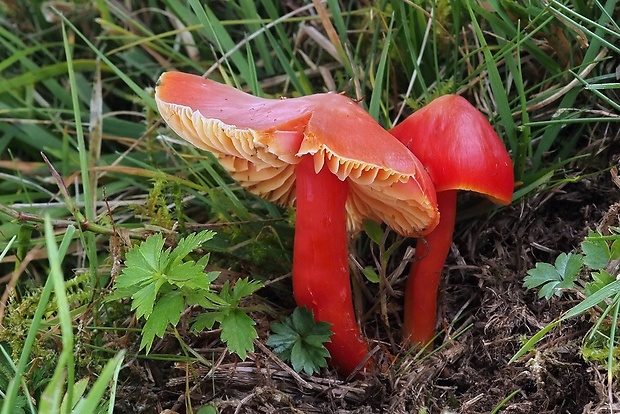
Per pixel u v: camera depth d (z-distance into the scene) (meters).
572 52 0.34
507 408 0.30
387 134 0.30
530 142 0.34
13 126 0.40
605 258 0.30
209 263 0.34
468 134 0.31
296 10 0.38
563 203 0.34
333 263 0.31
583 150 0.34
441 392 0.31
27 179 0.39
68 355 0.25
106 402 0.30
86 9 0.42
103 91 0.41
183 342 0.31
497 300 0.32
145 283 0.29
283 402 0.30
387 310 0.34
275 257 0.34
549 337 0.31
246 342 0.30
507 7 0.34
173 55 0.40
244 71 0.37
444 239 0.32
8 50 0.42
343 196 0.31
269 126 0.29
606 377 0.29
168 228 0.34
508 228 0.34
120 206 0.37
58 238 0.35
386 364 0.32
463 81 0.35
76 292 0.35
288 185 0.33
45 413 0.25
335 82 0.39
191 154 0.37
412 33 0.36
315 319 0.31
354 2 0.39
